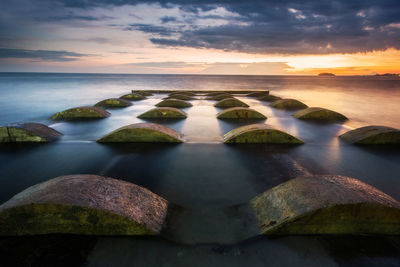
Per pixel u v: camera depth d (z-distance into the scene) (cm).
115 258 280
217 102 1752
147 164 590
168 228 335
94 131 943
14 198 330
